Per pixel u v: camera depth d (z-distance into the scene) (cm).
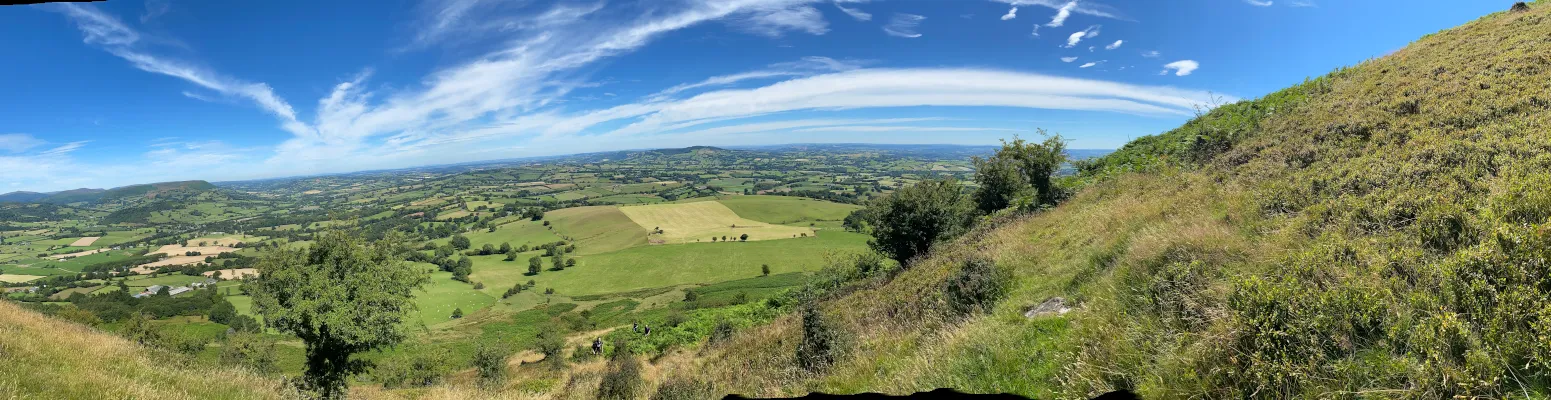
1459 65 1435
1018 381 550
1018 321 718
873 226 2630
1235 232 766
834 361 911
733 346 1543
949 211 2469
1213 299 512
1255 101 2306
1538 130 759
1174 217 984
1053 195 2155
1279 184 930
